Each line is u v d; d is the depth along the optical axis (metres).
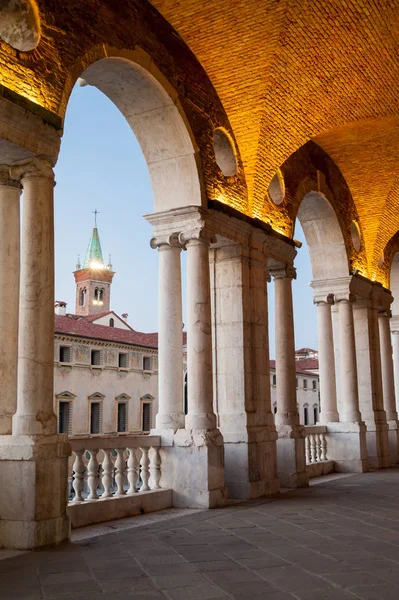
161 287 13.46
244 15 13.03
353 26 13.81
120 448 11.55
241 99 14.79
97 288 82.25
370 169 21.31
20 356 9.08
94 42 10.88
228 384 14.48
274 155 16.14
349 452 20.12
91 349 50.97
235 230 14.60
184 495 12.27
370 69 15.38
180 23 13.19
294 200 17.89
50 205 9.49
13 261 9.74
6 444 8.71
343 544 8.46
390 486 15.82
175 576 6.88
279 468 16.03
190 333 13.10
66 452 9.03
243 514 11.28
